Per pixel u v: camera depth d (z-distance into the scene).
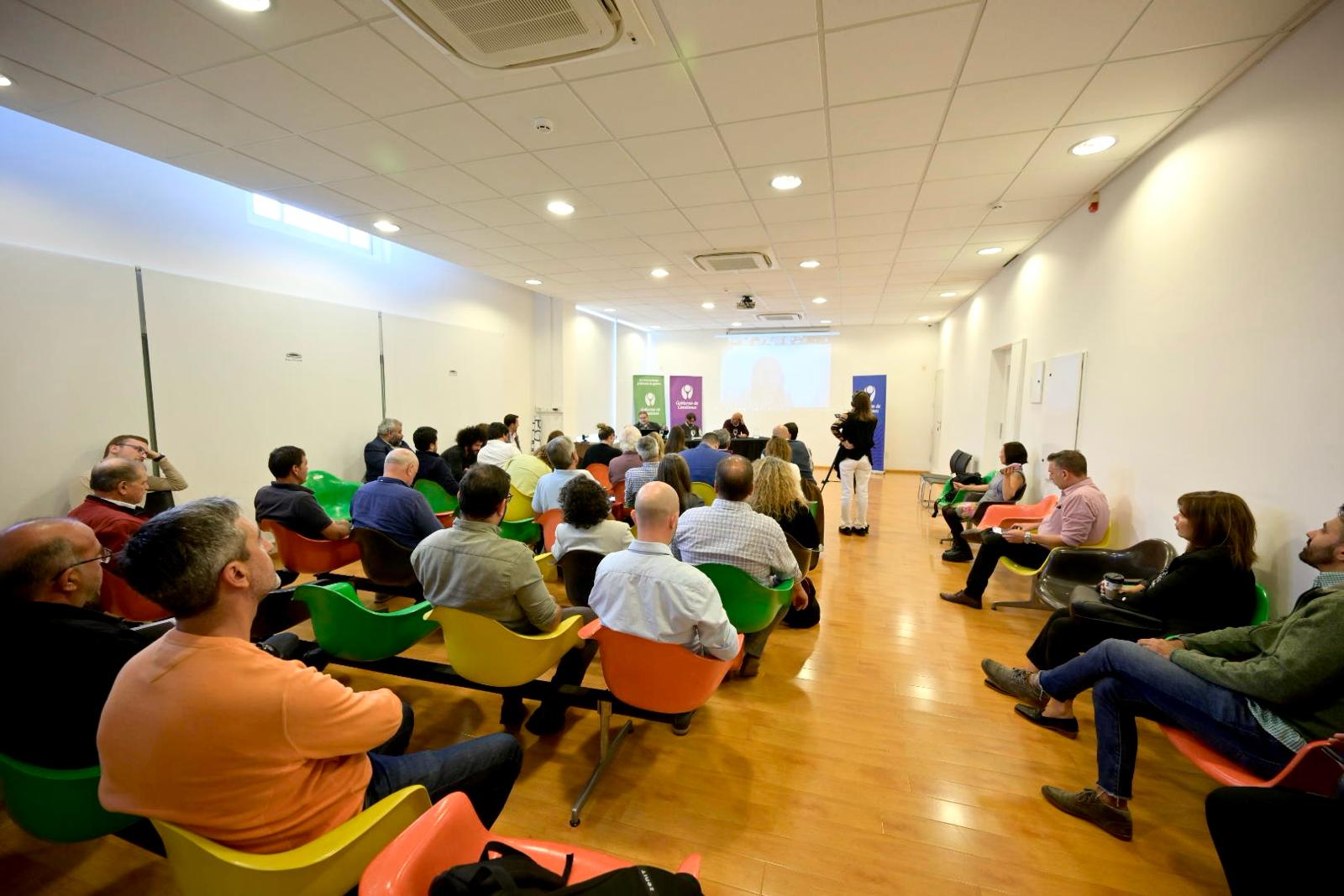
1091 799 1.70
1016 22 1.85
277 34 1.93
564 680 2.11
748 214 3.91
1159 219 2.68
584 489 2.34
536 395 8.16
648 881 0.79
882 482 9.30
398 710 1.10
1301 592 1.79
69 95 2.35
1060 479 3.15
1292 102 1.86
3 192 2.87
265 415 4.21
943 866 1.53
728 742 2.10
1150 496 2.71
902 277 6.01
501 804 1.39
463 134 2.70
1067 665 1.95
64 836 1.15
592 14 1.80
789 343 11.09
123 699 0.86
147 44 1.99
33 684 1.07
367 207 3.82
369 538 2.70
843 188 3.39
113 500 2.36
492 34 1.90
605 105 2.41
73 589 1.22
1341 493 1.66
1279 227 1.92
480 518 1.80
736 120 2.54
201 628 0.90
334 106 2.43
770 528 2.27
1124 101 2.34
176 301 3.62
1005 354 5.87
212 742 0.84
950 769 1.94
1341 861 1.07
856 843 1.61
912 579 4.11
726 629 1.61
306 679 0.94
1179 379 2.49
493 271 5.92
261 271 4.30
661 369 11.95
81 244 3.19
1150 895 1.44
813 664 2.74
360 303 5.23
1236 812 1.20
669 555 1.66
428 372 5.88
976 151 2.85
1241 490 2.08
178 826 0.87
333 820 1.00
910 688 2.51
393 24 1.89
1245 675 1.38
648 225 4.20
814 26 1.88
